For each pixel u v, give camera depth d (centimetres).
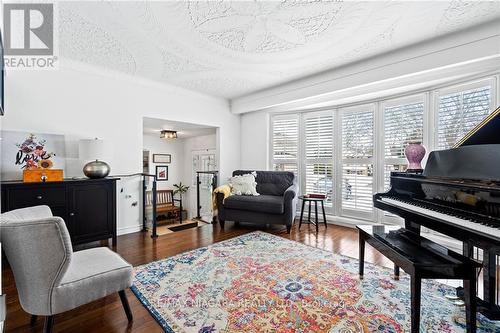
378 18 218
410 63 273
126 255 271
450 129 294
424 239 184
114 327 154
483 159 163
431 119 315
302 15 213
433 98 312
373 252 279
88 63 315
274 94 417
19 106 272
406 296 186
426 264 138
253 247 295
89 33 241
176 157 723
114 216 303
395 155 355
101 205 292
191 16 214
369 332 147
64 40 254
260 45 267
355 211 400
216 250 285
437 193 185
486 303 162
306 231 370
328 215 430
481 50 232
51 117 293
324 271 229
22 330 151
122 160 354
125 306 159
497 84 253
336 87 336
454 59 246
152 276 219
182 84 401
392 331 148
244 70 340
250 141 511
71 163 308
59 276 129
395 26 231
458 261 141
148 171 666
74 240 271
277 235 348
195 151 683
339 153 421
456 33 245
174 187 716
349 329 150
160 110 396
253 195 417
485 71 256
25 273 127
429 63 261
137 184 370
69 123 306
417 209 178
